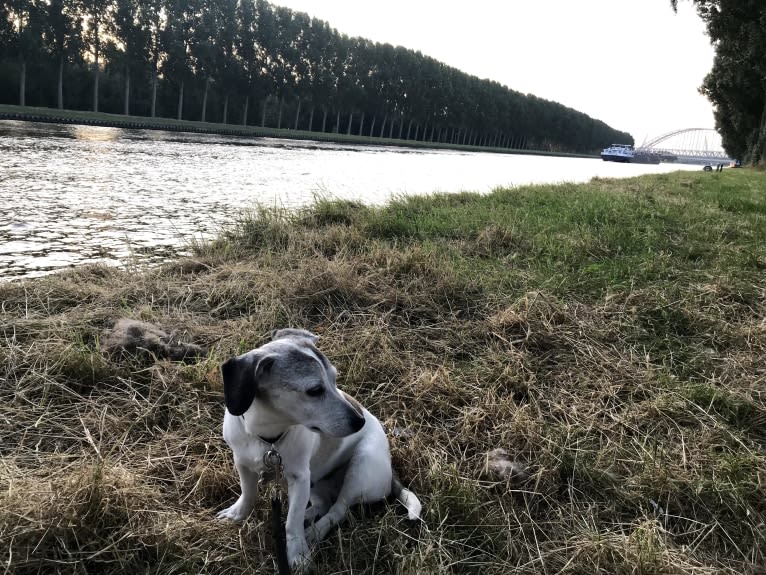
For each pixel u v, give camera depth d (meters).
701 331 1.89
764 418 1.45
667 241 2.94
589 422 1.43
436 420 1.43
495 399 1.49
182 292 1.99
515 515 1.12
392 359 1.64
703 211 4.03
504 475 1.21
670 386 1.58
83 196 4.70
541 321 1.88
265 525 1.05
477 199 4.47
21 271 2.55
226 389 0.91
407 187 7.23
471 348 1.79
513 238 2.89
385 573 0.98
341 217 3.26
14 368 1.40
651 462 1.26
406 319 1.93
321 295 1.98
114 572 0.92
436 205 4.02
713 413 1.47
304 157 11.88
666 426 1.42
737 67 12.33
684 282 2.29
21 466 1.12
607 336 1.86
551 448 1.29
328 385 0.94
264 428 0.95
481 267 2.44
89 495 0.97
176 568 0.93
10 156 6.93
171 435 1.27
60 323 1.65
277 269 2.28
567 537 1.09
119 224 3.71
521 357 1.69
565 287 2.20
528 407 1.47
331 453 1.08
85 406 1.33
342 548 0.99
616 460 1.29
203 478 1.13
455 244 2.81
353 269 2.22
